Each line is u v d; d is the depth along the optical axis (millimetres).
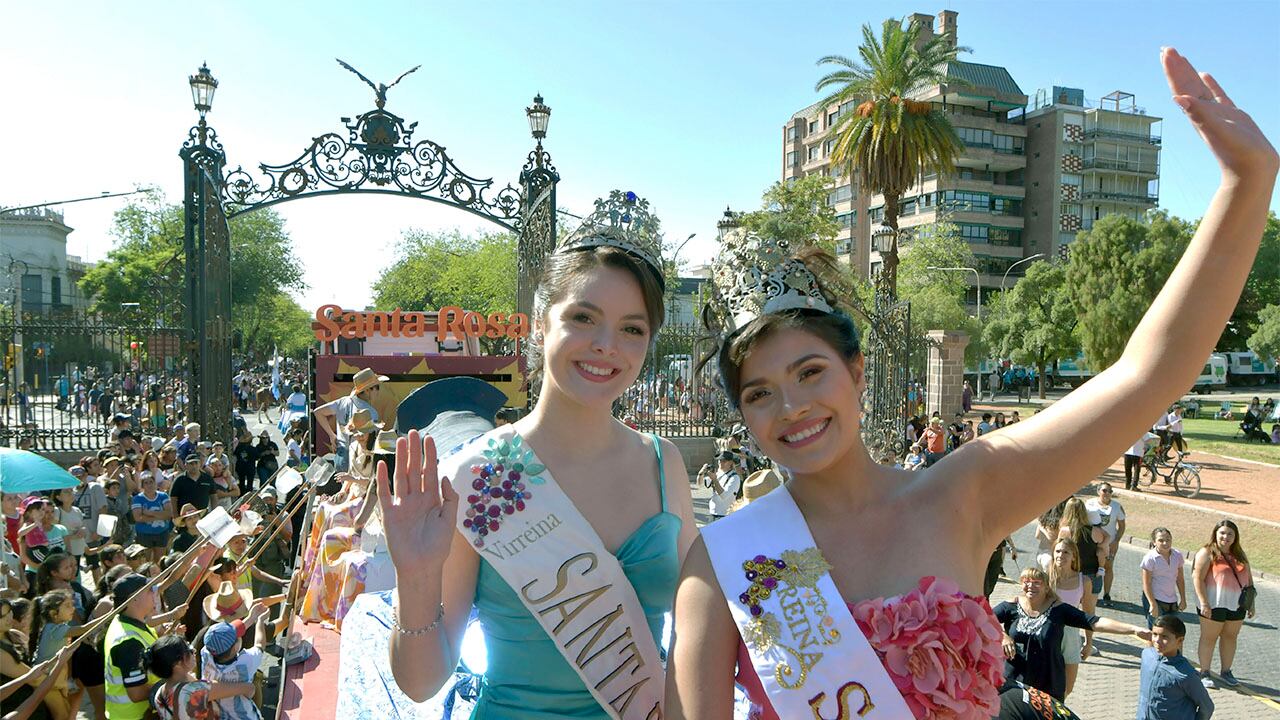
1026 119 67000
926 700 1393
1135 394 1504
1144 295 36094
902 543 1531
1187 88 1517
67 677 5754
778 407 1574
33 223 50000
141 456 11188
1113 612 10062
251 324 57625
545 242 14156
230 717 5117
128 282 45188
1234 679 7891
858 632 1440
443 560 1794
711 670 1515
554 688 2096
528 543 2057
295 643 4598
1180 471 18000
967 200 65188
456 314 13875
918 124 24047
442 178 14242
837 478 1605
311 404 11352
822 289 1708
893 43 24141
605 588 2062
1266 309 41312
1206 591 7859
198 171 13133
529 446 2148
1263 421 33469
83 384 23031
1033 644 5547
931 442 16641
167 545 10164
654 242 2242
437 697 2584
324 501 6281
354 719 2725
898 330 17203
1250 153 1430
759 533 1580
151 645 5242
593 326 2092
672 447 2391
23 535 8250
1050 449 1545
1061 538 7848
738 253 1718
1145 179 67500
